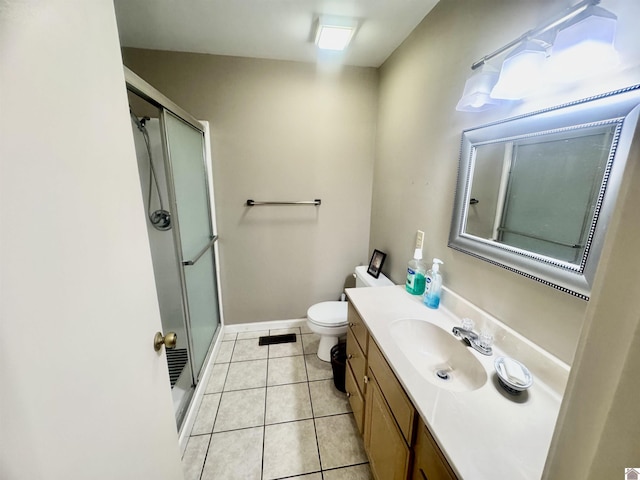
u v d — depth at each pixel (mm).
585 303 724
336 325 1914
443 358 1103
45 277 412
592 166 686
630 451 253
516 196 926
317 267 2430
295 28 1572
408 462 829
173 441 917
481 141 1069
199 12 1426
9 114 354
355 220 2375
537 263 837
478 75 969
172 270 1956
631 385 248
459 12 1190
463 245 1183
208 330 2100
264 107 2016
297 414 1612
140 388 706
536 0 833
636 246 245
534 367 864
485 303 1092
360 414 1328
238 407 1661
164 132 1345
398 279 1876
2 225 343
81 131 503
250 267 2326
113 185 611
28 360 376
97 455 518
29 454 371
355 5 1366
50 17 427
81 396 481
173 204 1454
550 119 790
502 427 686
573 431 314
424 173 1514
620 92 619
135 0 1330
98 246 547
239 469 1304
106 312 568
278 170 2148
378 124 2145
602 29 615
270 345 2277
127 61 1805
